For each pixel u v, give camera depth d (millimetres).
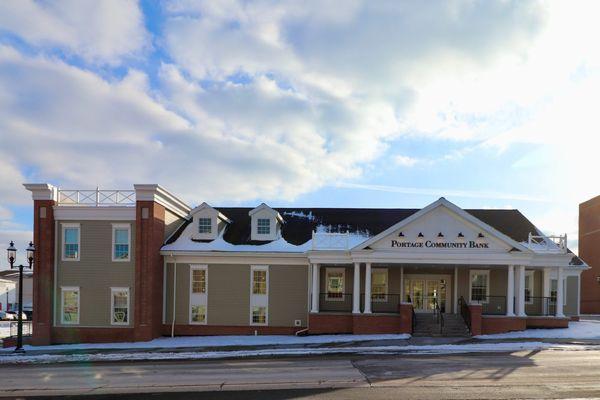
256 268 29219
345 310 29781
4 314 53750
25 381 15172
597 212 54719
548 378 14008
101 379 15250
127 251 27828
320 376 14867
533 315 29172
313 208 34562
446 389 12586
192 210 31250
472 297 29625
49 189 27766
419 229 27438
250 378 14797
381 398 11711
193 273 29188
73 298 27891
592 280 55531
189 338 27609
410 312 26141
